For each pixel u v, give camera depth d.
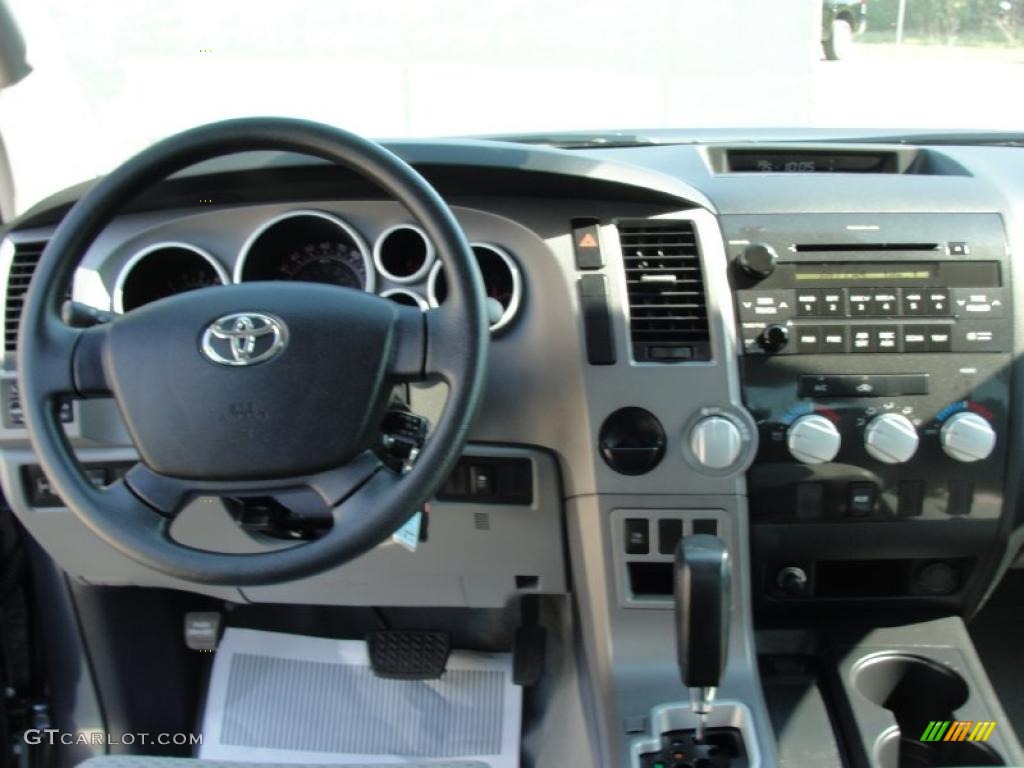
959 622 1.68
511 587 1.63
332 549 1.02
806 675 1.67
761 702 1.45
